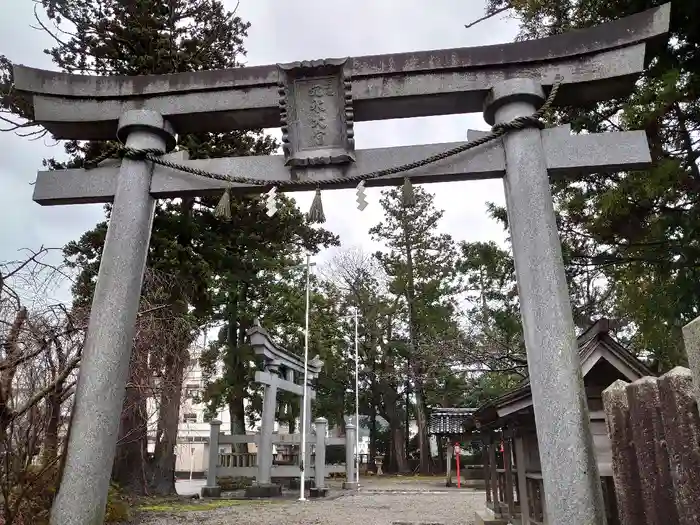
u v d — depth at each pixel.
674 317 8.10
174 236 14.45
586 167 4.69
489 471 11.70
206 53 15.38
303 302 25.61
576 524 3.62
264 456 17.22
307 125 5.10
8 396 5.75
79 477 4.15
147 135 5.26
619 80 4.82
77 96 5.42
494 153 4.82
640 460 2.85
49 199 5.27
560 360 4.00
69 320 6.63
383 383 35.06
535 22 10.47
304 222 18.14
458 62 5.00
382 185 5.08
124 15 14.55
